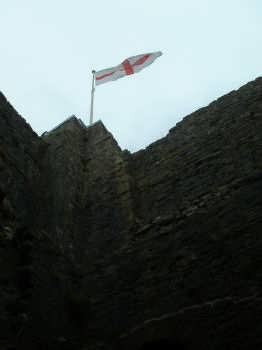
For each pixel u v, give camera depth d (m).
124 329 8.50
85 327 9.03
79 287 9.96
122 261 10.02
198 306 7.86
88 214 11.91
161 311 8.33
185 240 9.40
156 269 9.26
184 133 13.04
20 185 11.19
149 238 10.12
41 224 10.52
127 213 11.21
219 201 9.74
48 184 12.19
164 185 11.80
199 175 11.19
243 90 12.76
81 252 10.88
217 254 8.60
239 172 10.34
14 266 8.95
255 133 11.05
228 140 11.52
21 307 8.29
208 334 7.35
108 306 9.20
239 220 8.91
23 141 12.54
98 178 12.81
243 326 7.10
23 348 7.84
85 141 14.48
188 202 10.56
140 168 13.09
